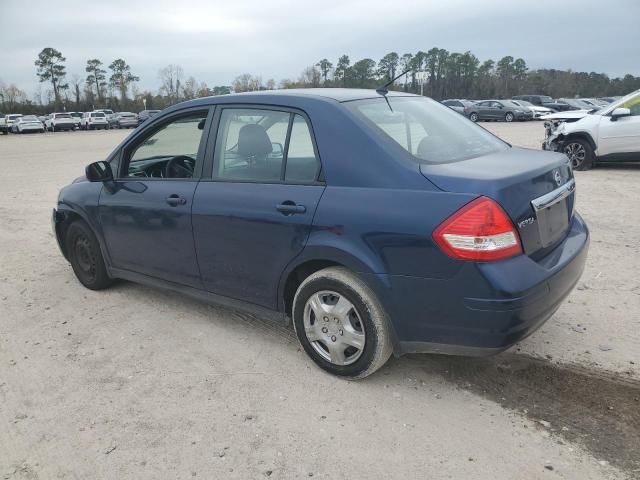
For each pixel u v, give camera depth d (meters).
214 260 3.80
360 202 3.01
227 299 3.87
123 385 3.43
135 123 49.59
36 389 3.43
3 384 3.50
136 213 4.25
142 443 2.86
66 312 4.62
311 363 3.59
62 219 5.08
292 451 2.75
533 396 3.14
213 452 2.77
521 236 2.79
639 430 2.81
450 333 2.86
